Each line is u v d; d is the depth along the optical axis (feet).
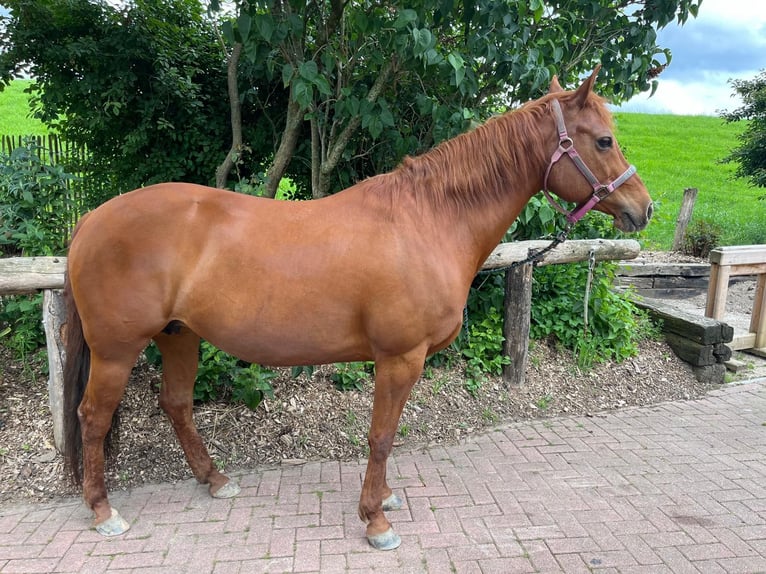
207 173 16.52
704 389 13.55
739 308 21.57
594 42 12.67
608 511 8.13
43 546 7.14
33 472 8.80
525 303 12.28
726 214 40.22
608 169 7.04
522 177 7.24
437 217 7.00
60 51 14.71
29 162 12.14
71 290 7.11
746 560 7.04
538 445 10.37
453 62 9.44
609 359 14.06
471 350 12.83
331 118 12.62
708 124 93.61
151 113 15.49
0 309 11.57
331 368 12.14
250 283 6.57
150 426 9.97
